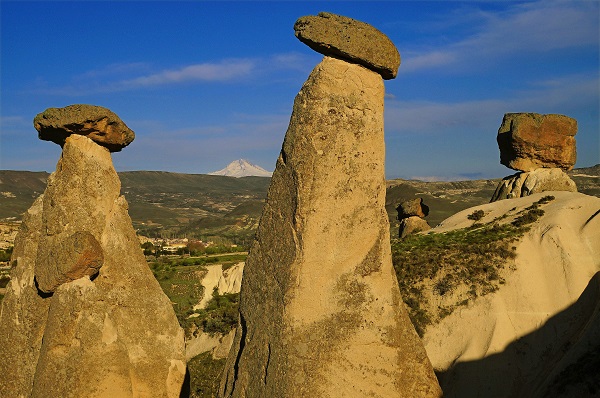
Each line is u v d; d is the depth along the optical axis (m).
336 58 11.02
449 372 23.91
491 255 27.50
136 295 14.27
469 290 26.41
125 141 14.69
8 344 14.33
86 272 13.67
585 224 27.81
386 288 11.12
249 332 11.09
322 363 10.48
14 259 14.79
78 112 13.91
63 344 13.38
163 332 14.38
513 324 24.81
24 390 13.95
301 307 10.59
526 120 34.03
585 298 24.70
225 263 49.78
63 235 13.84
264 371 10.60
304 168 10.70
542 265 26.56
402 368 10.97
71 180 14.08
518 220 29.83
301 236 10.65
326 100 10.84
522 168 34.47
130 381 13.70
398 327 11.09
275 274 10.86
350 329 10.77
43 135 14.52
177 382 14.32
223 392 11.31
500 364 23.59
